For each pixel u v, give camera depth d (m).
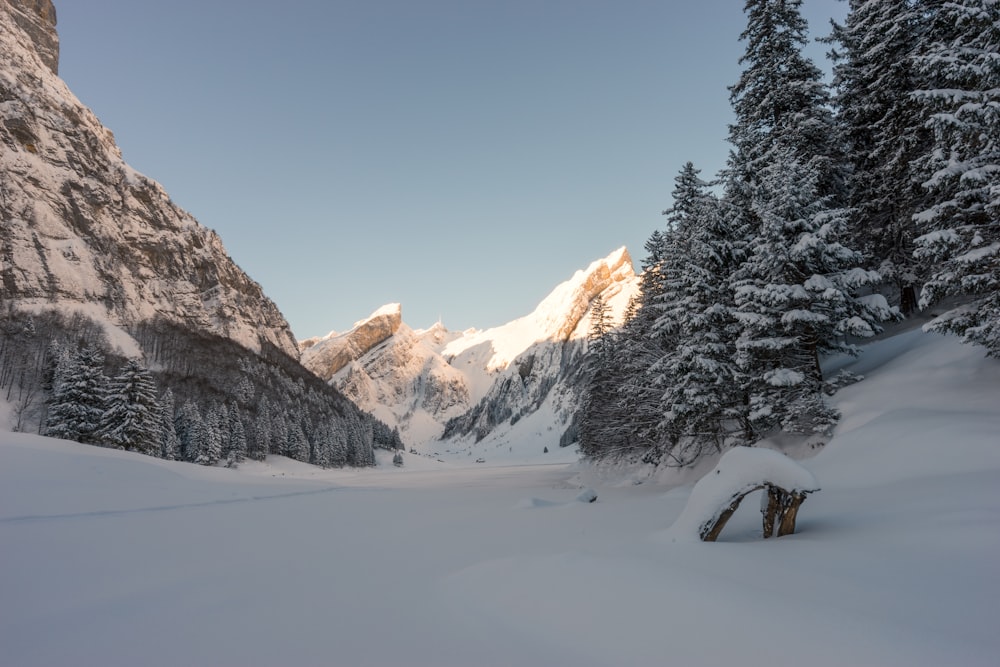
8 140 154.88
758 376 18.55
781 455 7.30
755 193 20.69
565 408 183.00
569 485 35.34
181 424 79.31
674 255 22.12
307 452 102.50
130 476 19.94
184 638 4.61
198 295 185.62
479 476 62.69
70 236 152.25
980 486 7.81
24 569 7.60
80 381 46.53
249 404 116.44
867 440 13.08
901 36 22.48
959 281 14.84
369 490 28.95
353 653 4.07
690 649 3.66
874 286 21.23
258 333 195.38
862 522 7.12
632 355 29.45
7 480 15.25
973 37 15.41
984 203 14.80
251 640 4.48
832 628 3.71
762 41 24.98
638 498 16.42
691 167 27.30
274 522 13.45
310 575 7.04
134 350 123.06
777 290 17.28
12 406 77.44
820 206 18.20
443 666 3.71
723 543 6.68
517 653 3.90
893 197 23.06
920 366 16.94
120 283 153.50
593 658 3.70
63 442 22.47
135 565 7.95
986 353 14.80
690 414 20.80
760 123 25.36
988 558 4.83
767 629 3.81
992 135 14.54
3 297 118.81
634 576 5.28
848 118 26.70
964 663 3.07
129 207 185.00
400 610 5.17
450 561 7.44
